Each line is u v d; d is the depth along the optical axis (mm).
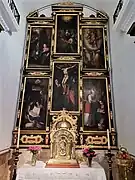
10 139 5238
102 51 6301
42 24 6637
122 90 5570
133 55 4863
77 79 5969
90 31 6551
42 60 6195
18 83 5898
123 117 5367
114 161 5113
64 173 4164
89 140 5344
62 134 4969
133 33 4648
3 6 4066
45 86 5906
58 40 6418
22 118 5547
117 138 5332
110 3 6840
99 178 4152
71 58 6195
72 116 5559
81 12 6762
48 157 5195
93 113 5602
